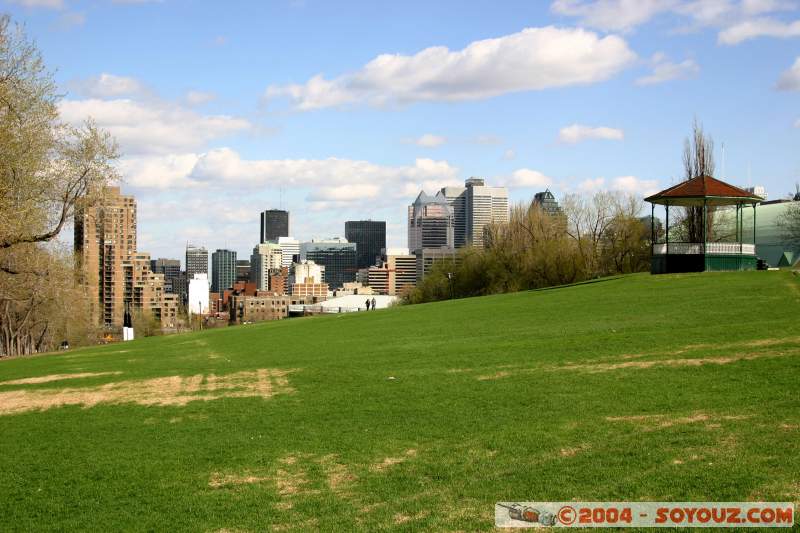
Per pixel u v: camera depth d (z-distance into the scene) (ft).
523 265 332.19
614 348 89.97
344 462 53.83
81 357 156.66
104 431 70.49
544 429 56.70
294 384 87.92
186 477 53.11
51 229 139.44
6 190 123.13
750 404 57.77
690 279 170.40
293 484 49.93
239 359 119.03
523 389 71.92
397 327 149.69
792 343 81.92
